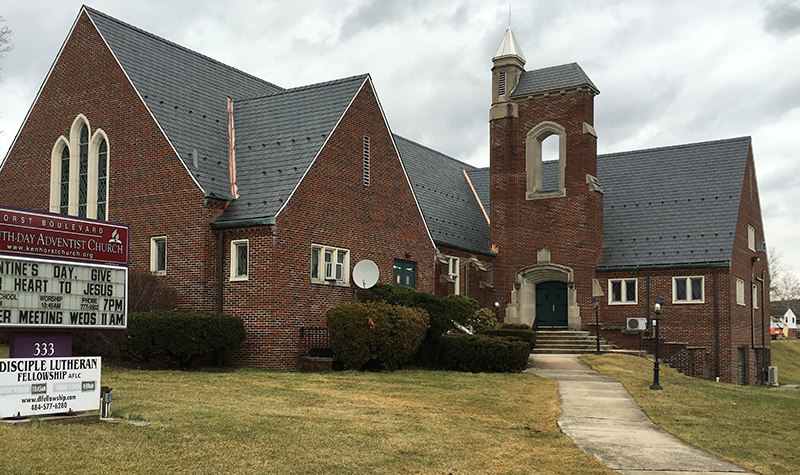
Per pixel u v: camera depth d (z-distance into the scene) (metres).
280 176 26.31
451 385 21.25
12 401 12.46
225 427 13.40
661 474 12.20
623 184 42.19
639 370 28.86
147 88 27.23
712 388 24.58
